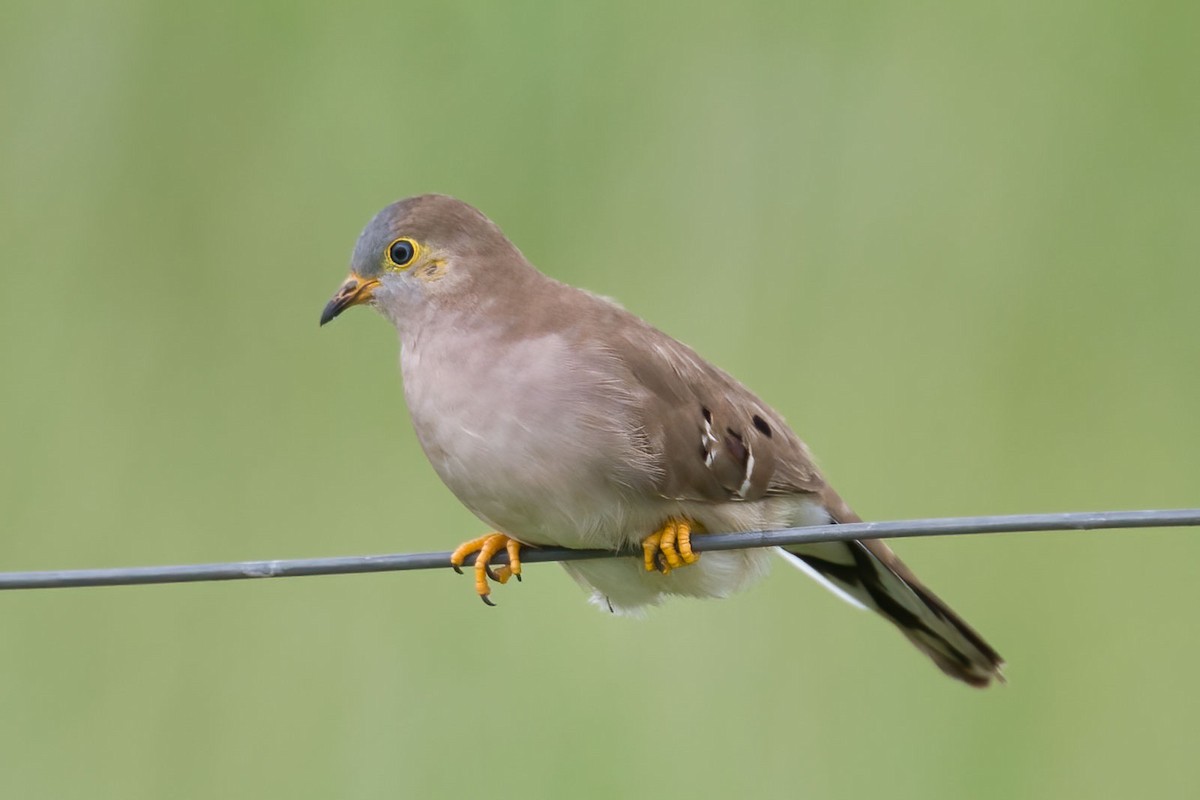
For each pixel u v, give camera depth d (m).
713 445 8.86
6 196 13.27
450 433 8.79
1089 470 13.20
